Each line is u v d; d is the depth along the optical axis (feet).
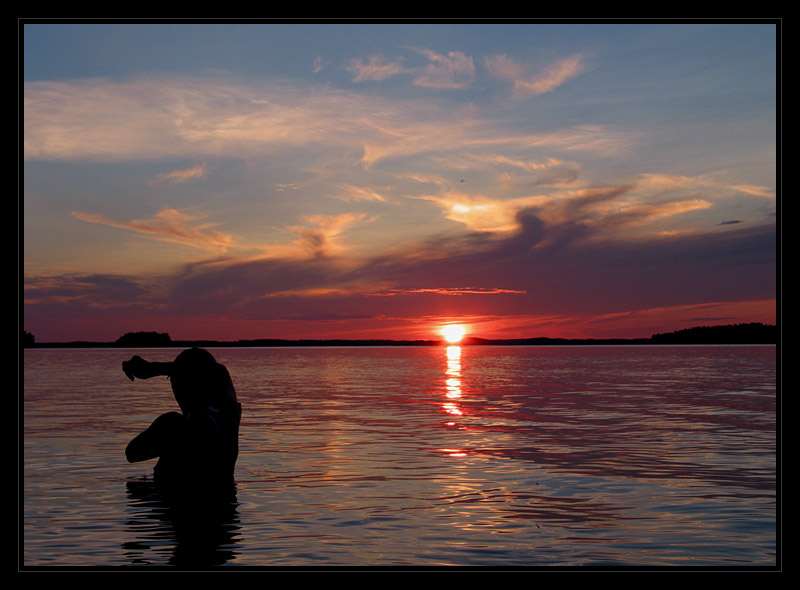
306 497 18.28
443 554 13.34
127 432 30.45
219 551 13.55
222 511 16.71
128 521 15.87
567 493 18.58
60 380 73.10
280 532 14.94
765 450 25.46
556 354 226.17
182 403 21.43
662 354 203.51
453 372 95.81
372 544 14.01
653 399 47.47
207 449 19.62
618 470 21.76
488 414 38.45
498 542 14.11
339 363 142.92
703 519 15.87
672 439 28.27
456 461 23.50
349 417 37.11
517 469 21.99
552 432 30.71
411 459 23.94
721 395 50.55
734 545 13.85
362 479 20.56
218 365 21.91
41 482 20.17
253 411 40.52
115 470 22.00
